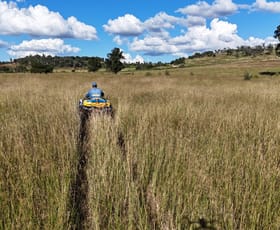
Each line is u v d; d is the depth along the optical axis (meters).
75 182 3.59
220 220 2.74
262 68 72.81
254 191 3.16
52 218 2.65
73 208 2.92
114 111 9.18
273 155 4.19
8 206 2.76
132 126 6.28
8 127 5.10
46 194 3.11
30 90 12.63
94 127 6.13
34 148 4.18
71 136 5.18
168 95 12.27
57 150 4.34
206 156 4.17
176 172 3.56
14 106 8.53
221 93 13.26
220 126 5.91
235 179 3.47
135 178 3.71
